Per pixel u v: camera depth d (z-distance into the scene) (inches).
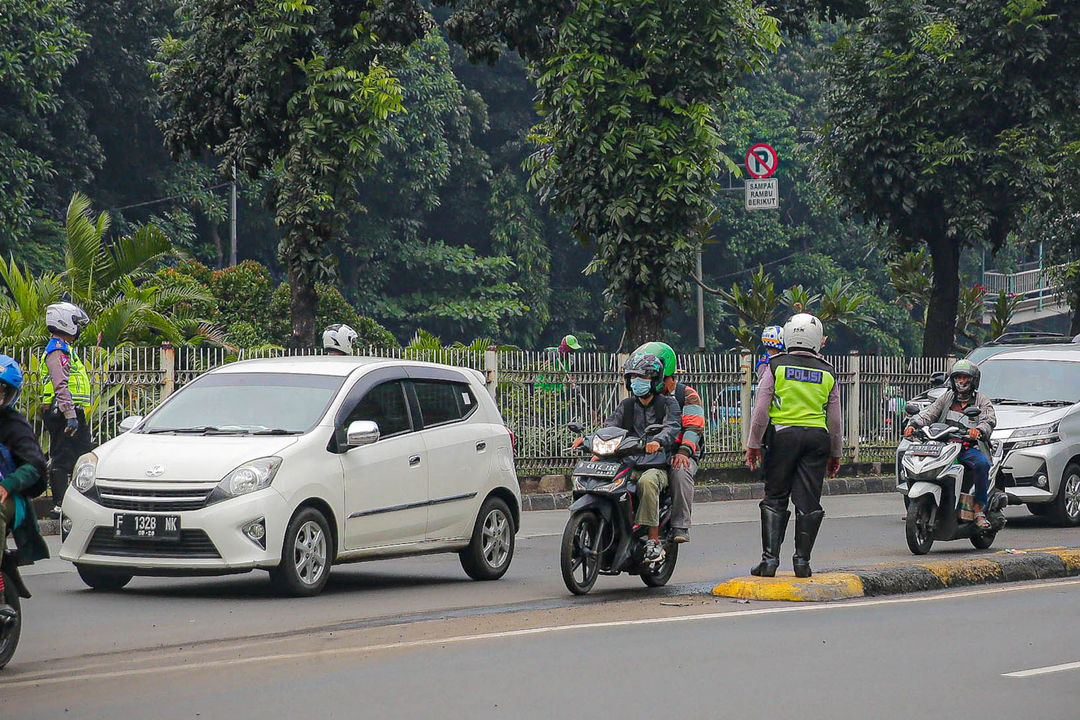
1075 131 2795.3
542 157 2461.9
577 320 5989.2
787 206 6540.4
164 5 4559.5
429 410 1279.5
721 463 2470.5
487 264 5541.3
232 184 4810.5
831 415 1135.0
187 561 1096.2
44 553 845.2
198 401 1229.1
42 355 1787.6
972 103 2765.7
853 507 2150.6
